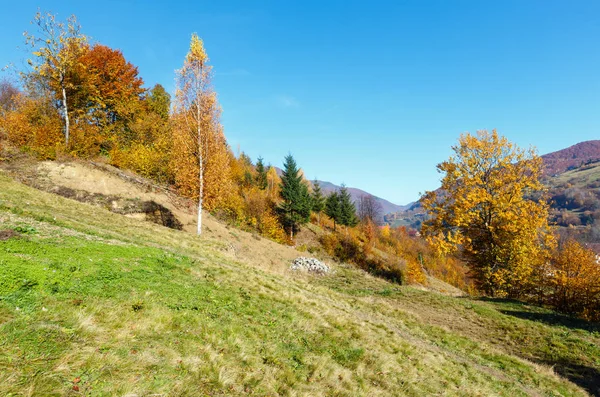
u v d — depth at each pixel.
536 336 16.91
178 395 4.87
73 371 4.53
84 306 6.34
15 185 19.89
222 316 8.34
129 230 18.72
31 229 9.70
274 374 6.60
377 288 29.17
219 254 19.86
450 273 91.88
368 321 14.10
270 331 8.67
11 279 6.09
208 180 26.05
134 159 36.50
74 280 7.21
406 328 15.61
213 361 6.10
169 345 6.13
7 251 7.43
